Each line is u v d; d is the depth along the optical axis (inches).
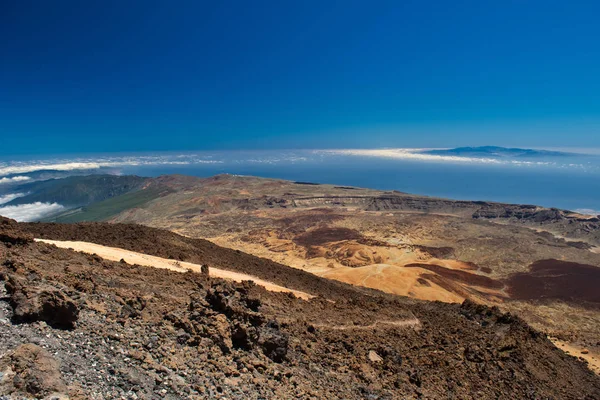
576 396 1127.6
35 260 737.6
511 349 1288.1
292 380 651.5
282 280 1740.9
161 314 662.5
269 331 733.3
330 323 1051.3
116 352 493.7
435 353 1084.5
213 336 634.2
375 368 869.2
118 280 775.1
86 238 1521.9
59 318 500.4
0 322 458.9
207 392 497.4
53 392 376.2
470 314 1720.0
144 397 433.4
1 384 358.9
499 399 952.3
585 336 2583.7
